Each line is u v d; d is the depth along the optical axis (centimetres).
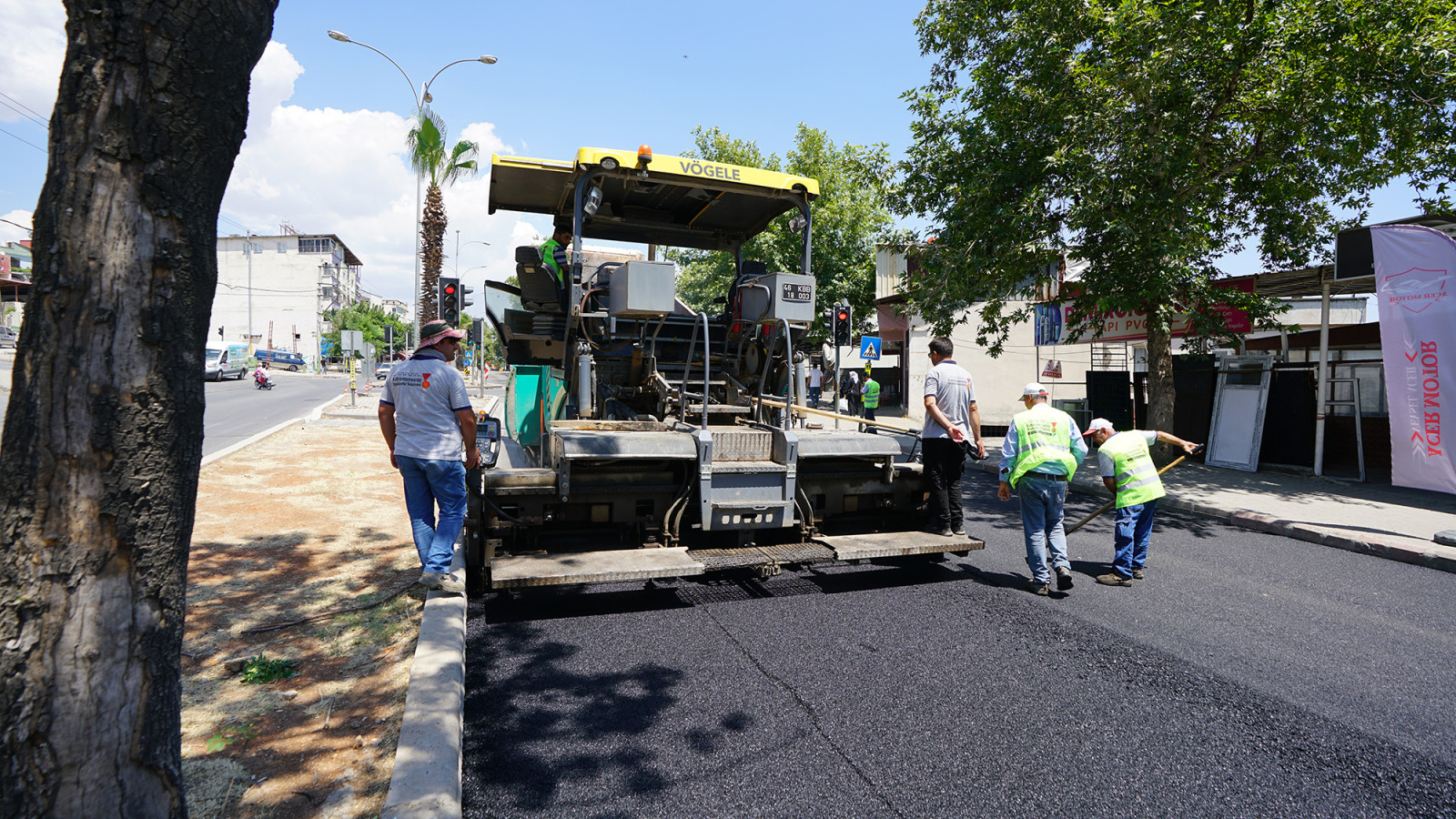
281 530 614
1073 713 341
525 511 472
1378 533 706
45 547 151
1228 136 997
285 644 375
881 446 536
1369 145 940
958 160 1146
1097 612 488
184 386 167
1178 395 1336
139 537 160
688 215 701
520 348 742
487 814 253
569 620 449
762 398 566
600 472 479
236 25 166
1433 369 689
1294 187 1048
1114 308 1009
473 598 486
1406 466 709
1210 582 570
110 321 154
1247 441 1172
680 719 325
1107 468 568
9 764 150
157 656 166
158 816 167
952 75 1177
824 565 591
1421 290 694
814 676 374
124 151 154
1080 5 976
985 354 2164
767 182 575
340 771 261
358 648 372
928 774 286
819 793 271
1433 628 472
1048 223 1063
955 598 510
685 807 260
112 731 158
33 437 152
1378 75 900
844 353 2869
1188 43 896
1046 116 1023
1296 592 547
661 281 524
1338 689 375
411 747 263
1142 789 280
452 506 445
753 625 446
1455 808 274
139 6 152
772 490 495
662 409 566
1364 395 1279
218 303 7800
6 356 2877
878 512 591
